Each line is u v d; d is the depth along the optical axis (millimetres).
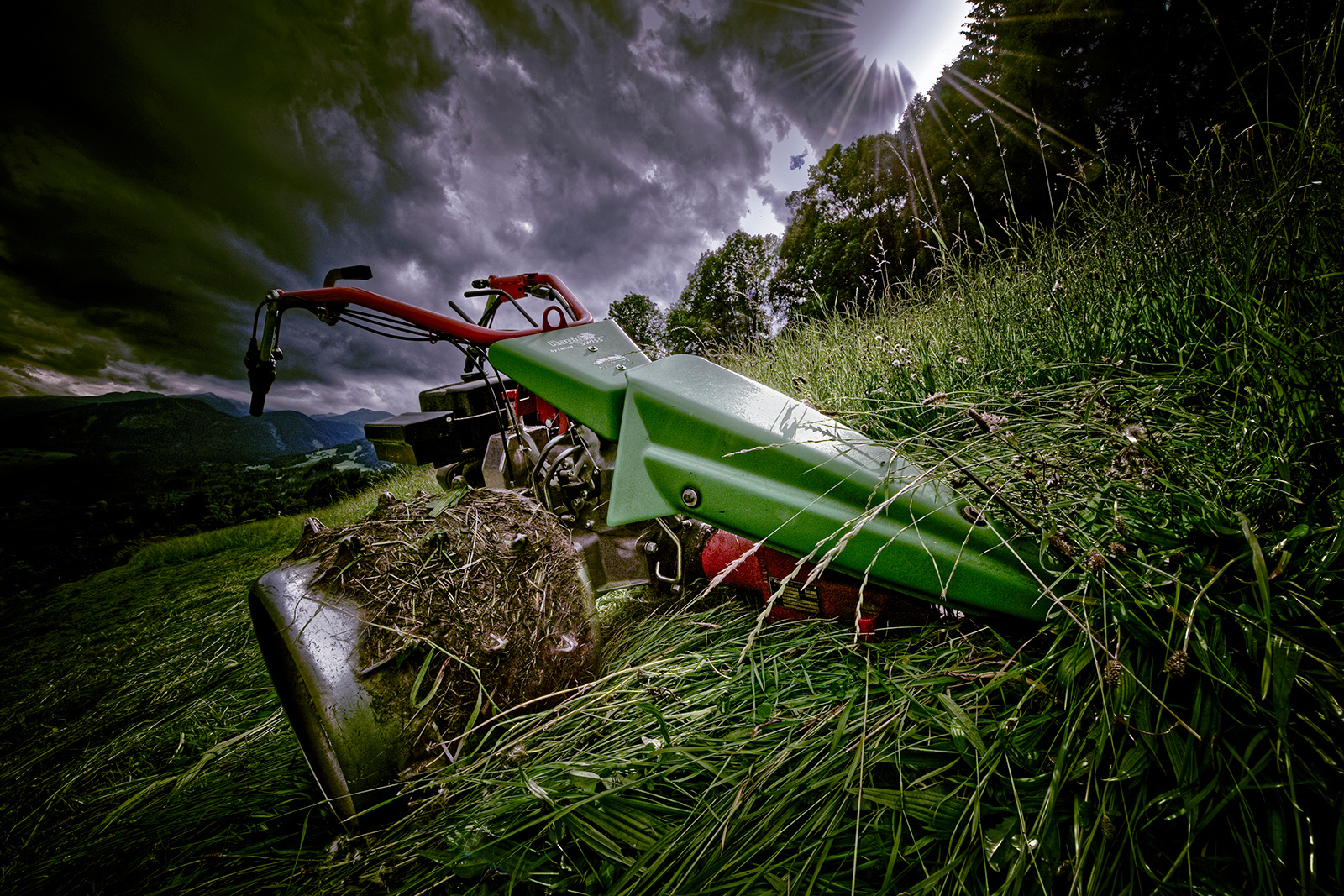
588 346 1758
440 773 1195
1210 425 1375
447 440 2303
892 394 2736
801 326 5133
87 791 1881
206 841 1390
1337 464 1037
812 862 950
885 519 1211
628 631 1864
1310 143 1367
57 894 1357
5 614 7629
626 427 1470
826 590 1465
